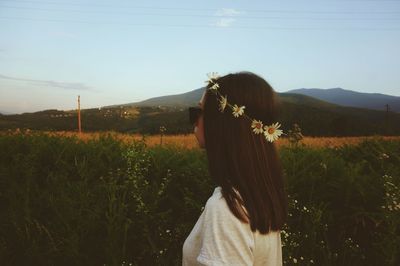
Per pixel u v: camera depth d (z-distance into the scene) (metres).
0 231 4.38
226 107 1.27
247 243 1.13
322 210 4.16
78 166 4.95
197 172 4.61
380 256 3.90
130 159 4.50
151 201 4.38
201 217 1.20
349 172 4.40
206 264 1.09
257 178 1.23
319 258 4.05
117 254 3.92
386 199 3.75
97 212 4.18
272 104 1.30
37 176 5.16
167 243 4.22
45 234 4.27
